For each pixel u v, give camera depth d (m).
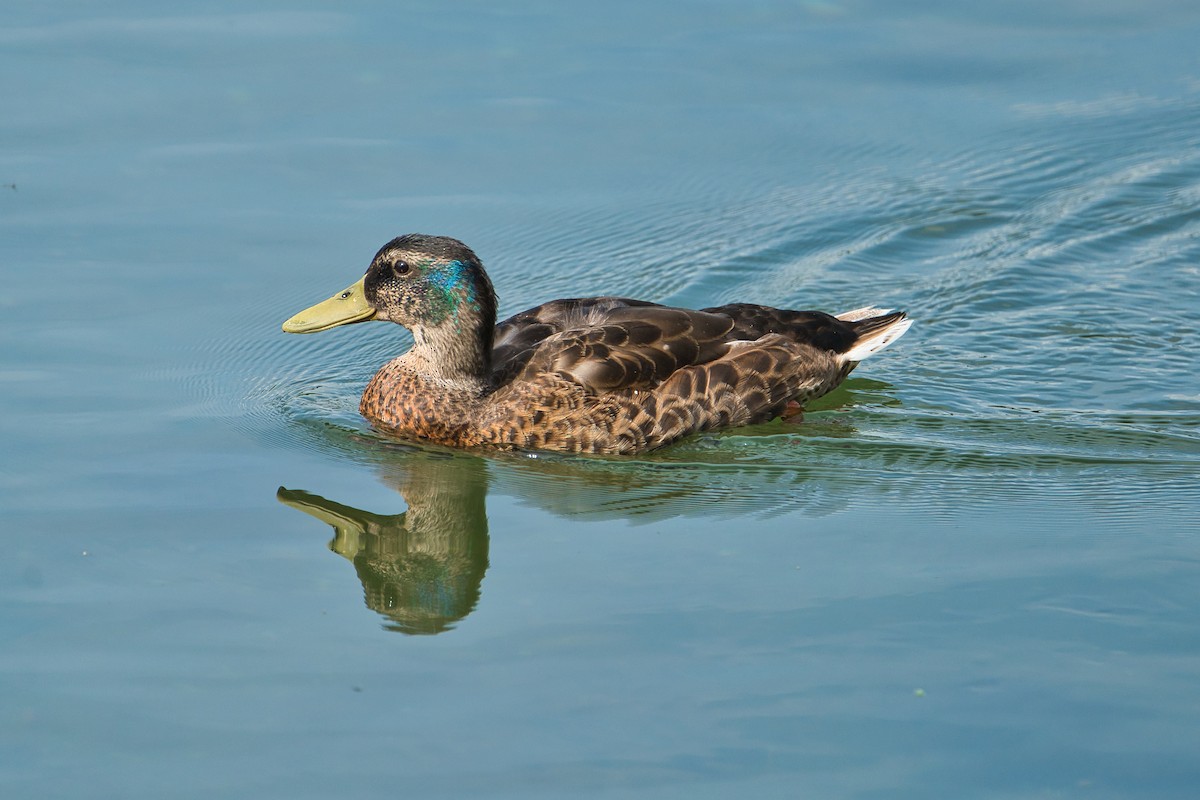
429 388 15.11
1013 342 17.09
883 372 16.47
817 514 13.38
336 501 13.73
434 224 18.78
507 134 20.64
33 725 10.10
